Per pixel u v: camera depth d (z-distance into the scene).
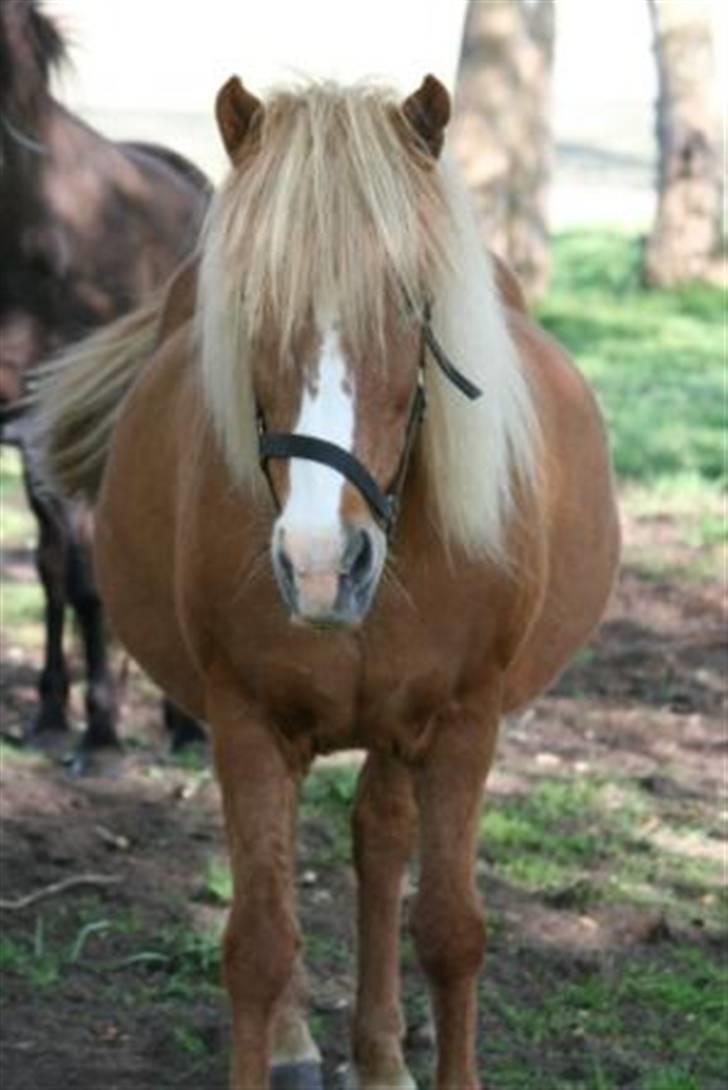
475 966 7.66
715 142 32.22
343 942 10.48
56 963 10.12
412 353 6.92
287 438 6.75
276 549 6.66
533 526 7.71
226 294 6.98
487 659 7.65
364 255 6.75
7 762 13.02
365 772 8.67
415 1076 9.16
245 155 7.12
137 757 13.29
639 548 17.98
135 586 8.55
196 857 11.57
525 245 29.88
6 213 12.77
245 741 7.58
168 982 10.00
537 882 11.30
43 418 9.68
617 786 12.91
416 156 7.05
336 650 7.40
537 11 29.58
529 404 7.79
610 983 10.08
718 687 14.96
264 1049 7.50
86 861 11.41
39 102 12.83
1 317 12.94
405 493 7.27
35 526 19.03
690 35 32.22
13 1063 9.10
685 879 11.47
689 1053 9.40
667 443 21.84
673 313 30.72
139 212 13.49
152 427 8.39
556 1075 9.16
